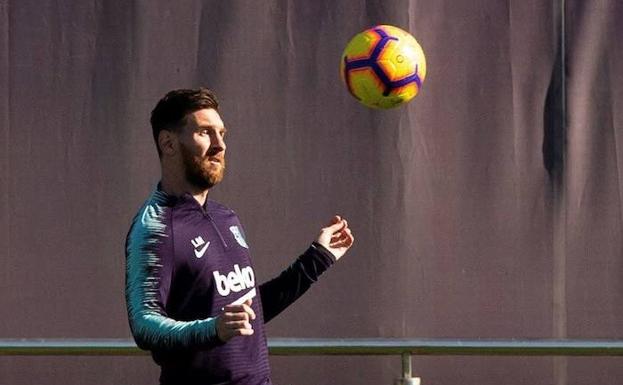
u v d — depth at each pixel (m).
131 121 18.17
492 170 18.27
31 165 18.11
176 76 18.23
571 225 18.27
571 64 18.34
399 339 18.09
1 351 17.52
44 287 18.08
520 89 18.31
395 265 18.17
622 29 18.38
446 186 18.25
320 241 13.56
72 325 18.09
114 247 18.11
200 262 11.67
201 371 11.64
